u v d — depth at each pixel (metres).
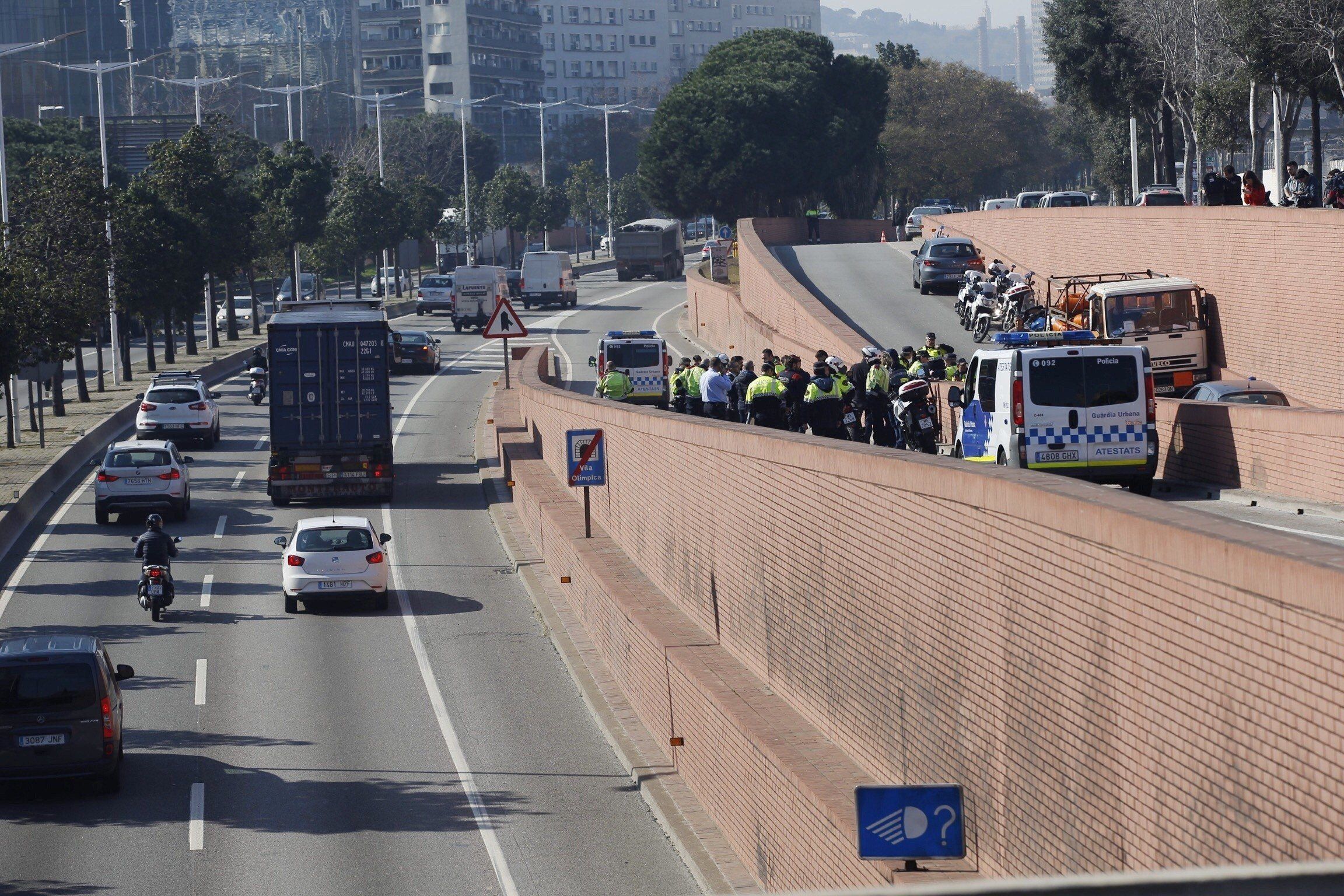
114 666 69.19
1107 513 25.00
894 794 25.25
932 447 82.31
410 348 181.25
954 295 160.75
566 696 63.62
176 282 190.38
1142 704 24.00
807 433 87.44
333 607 81.38
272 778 54.38
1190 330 95.31
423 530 101.06
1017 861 28.70
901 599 34.75
